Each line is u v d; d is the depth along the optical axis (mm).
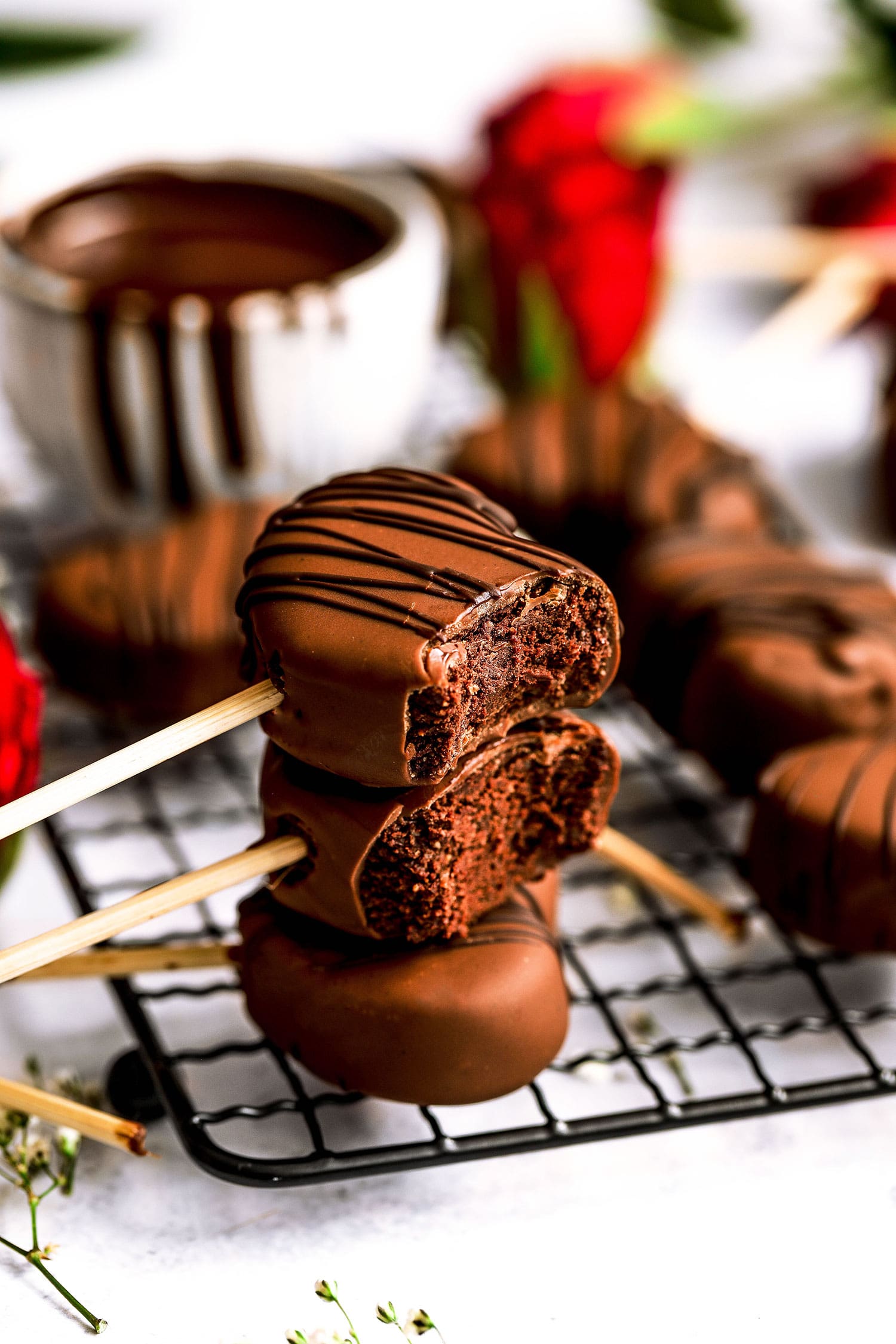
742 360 755
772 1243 550
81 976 563
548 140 720
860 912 581
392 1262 545
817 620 629
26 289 660
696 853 630
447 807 531
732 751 625
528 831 553
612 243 720
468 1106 566
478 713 527
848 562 718
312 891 539
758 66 923
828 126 886
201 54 978
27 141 847
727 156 889
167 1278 542
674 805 646
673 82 789
